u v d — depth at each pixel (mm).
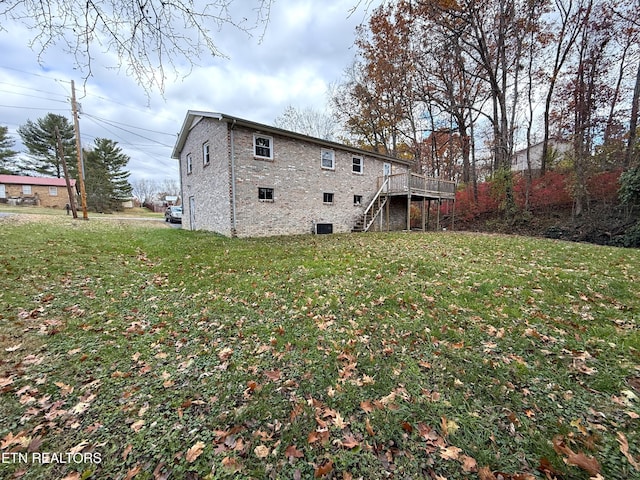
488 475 1518
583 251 7375
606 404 2021
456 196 19188
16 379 2439
